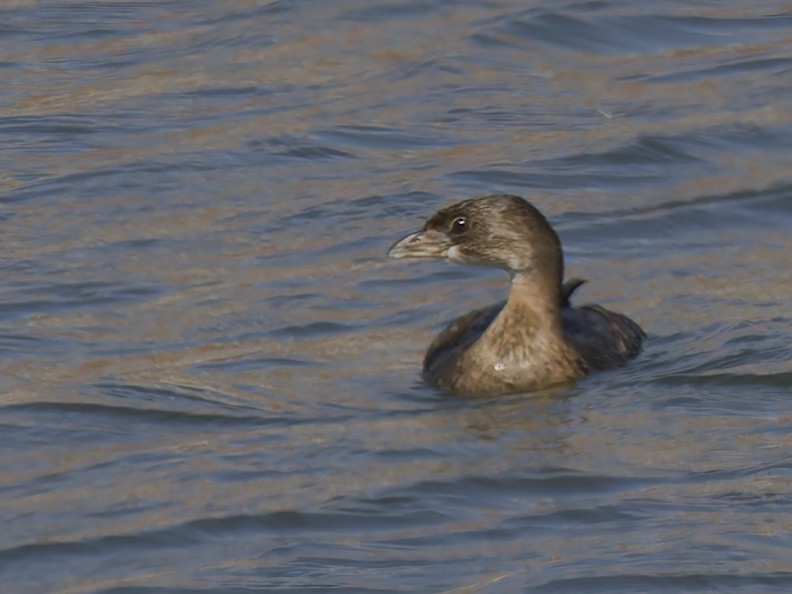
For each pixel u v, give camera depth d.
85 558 11.41
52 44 23.45
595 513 11.81
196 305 15.86
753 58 22.38
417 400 13.84
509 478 12.33
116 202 18.41
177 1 25.05
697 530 11.51
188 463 12.70
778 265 16.53
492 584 10.91
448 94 21.52
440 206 18.27
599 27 23.41
